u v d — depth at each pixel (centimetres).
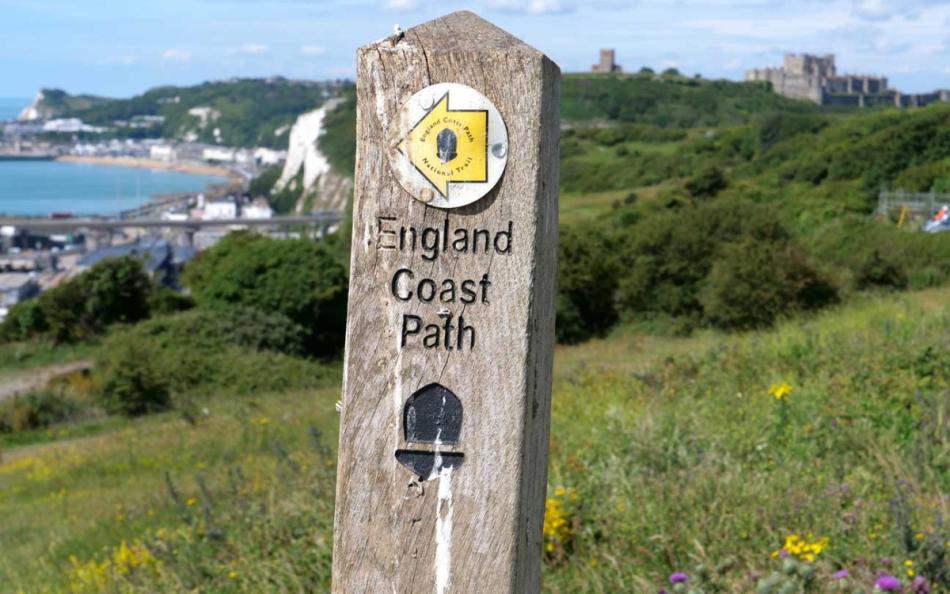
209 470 1129
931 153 4481
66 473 1350
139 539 714
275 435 1352
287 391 2206
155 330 2609
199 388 2228
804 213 4031
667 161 7225
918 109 5534
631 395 970
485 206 240
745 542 466
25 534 960
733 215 2850
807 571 383
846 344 980
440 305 244
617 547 485
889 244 2642
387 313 246
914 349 855
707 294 2533
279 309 2998
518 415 244
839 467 581
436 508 248
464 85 238
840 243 2822
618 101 12125
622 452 623
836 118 6675
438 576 250
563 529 498
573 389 1062
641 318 2905
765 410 738
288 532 560
